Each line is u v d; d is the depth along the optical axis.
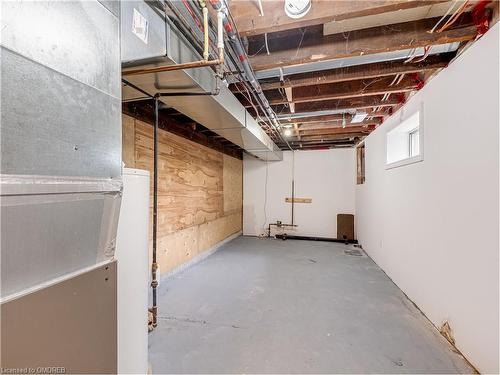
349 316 2.23
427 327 2.06
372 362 1.64
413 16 1.58
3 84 0.52
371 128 4.12
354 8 1.35
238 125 2.72
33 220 0.59
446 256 1.90
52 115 0.63
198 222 3.97
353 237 5.42
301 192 5.86
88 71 0.74
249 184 6.15
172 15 1.33
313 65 2.03
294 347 1.79
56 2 0.64
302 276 3.27
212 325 2.08
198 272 3.41
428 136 2.20
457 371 1.55
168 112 3.02
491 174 1.43
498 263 1.38
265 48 1.85
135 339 1.18
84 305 0.75
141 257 1.22
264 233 6.06
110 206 0.83
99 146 0.78
